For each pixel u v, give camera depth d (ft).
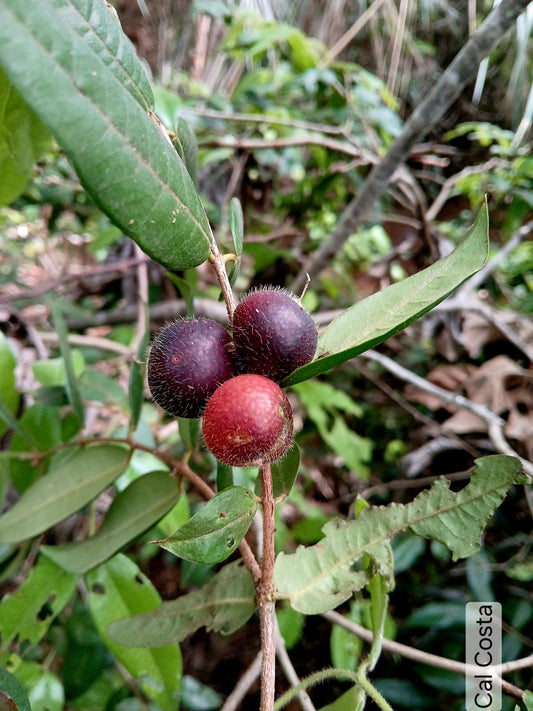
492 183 1.10
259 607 0.31
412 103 1.41
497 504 0.36
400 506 0.37
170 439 0.84
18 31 0.19
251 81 1.12
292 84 1.03
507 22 0.60
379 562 0.36
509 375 0.83
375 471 1.04
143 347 0.48
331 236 0.91
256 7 1.18
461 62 0.65
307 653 0.85
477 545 0.35
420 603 0.82
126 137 0.23
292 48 1.06
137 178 0.24
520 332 0.93
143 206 0.24
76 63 0.21
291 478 0.36
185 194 0.27
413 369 1.06
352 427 1.08
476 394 0.85
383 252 1.33
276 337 0.29
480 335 0.92
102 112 0.22
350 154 1.02
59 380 0.68
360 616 0.66
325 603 0.34
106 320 1.09
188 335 0.30
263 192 1.26
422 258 1.07
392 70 1.25
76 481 0.48
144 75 0.30
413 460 0.87
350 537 0.37
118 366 0.96
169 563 0.94
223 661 0.89
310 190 1.21
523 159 1.05
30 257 1.55
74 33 0.22
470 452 0.86
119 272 1.05
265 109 1.08
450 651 0.69
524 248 1.20
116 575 0.50
